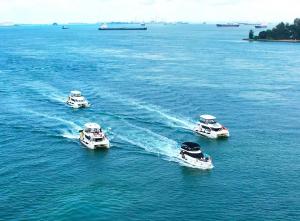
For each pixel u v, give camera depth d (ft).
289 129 457.27
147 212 274.36
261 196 299.58
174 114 508.12
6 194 292.61
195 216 271.49
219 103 572.10
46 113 504.43
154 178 327.47
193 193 303.27
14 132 430.20
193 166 349.61
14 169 337.31
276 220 268.21
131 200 289.33
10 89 638.53
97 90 641.81
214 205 286.46
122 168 345.72
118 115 498.28
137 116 495.41
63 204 278.67
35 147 389.80
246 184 318.65
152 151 384.06
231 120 490.49
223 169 347.15
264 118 500.74
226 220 267.18
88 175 329.52
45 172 333.21
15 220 259.19
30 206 276.41
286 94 646.33
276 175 335.06
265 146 402.72
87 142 391.45
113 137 418.72
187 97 602.85
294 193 304.50
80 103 531.91
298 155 378.53
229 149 394.52
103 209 274.77
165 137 423.64
